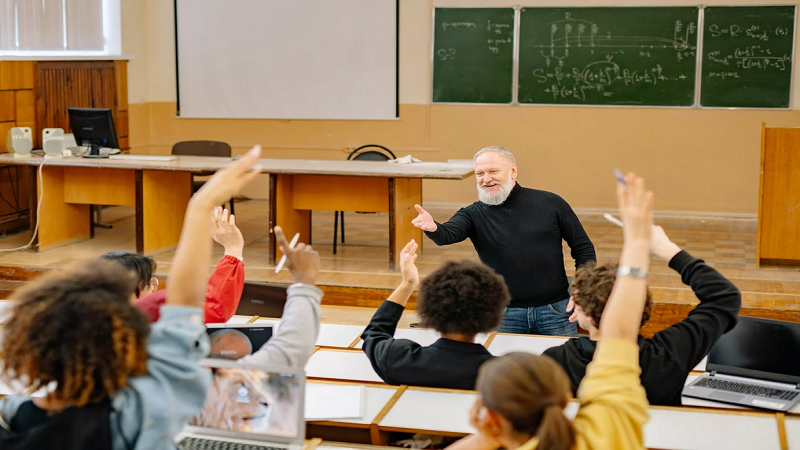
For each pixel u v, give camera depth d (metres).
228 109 8.37
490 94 7.85
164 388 1.20
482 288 2.09
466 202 8.05
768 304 4.56
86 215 6.36
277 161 5.93
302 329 1.67
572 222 3.50
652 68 7.50
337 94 8.13
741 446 1.94
